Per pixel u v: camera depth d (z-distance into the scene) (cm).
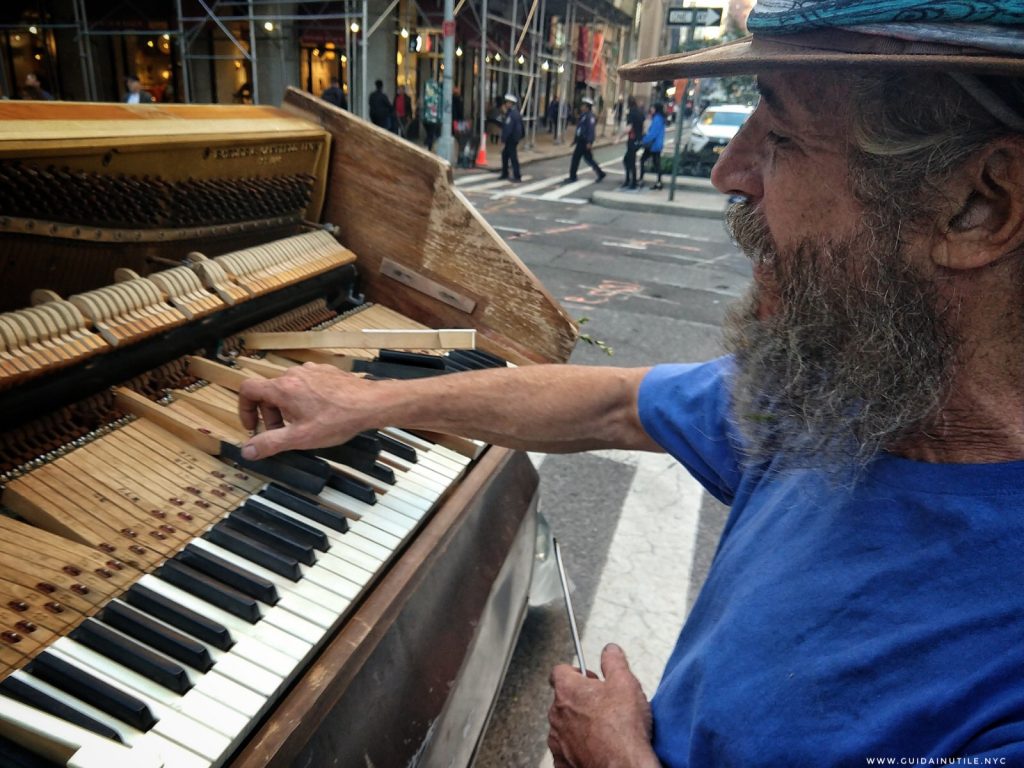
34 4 1552
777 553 74
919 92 58
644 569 265
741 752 67
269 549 104
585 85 2641
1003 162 56
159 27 1579
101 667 82
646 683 212
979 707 55
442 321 193
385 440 140
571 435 122
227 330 152
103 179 129
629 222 1037
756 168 76
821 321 67
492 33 1689
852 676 61
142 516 107
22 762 75
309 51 1587
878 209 61
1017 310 60
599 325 552
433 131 1428
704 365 115
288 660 89
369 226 193
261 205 175
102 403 124
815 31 61
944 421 64
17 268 125
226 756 78
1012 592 57
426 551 121
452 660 120
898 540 64
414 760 107
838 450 66
